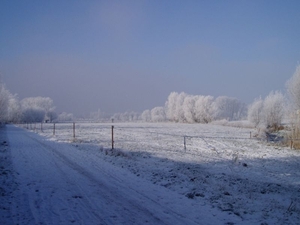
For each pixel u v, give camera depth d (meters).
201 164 17.19
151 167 15.44
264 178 13.55
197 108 102.44
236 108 143.12
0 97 73.25
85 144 28.08
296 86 41.44
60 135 41.75
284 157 21.44
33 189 10.69
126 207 8.55
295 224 7.41
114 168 15.05
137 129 63.50
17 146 26.08
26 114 117.12
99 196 9.76
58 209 8.37
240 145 29.78
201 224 7.22
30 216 7.76
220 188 10.91
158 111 139.88
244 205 8.98
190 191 10.42
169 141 33.50
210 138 38.19
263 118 54.47
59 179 12.42
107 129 63.06
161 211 8.20
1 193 9.98
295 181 13.10
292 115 31.02
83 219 7.54
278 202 9.50
